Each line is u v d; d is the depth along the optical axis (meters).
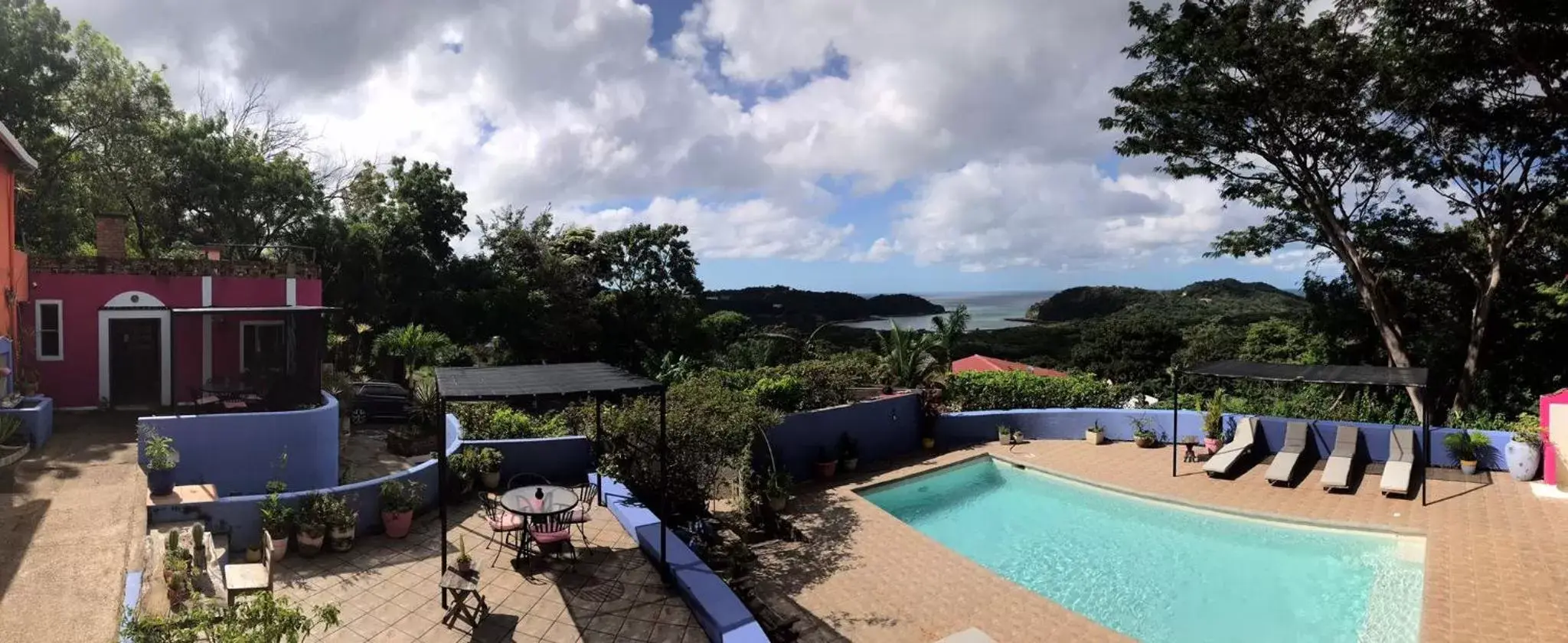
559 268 39.94
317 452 12.19
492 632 7.46
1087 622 9.64
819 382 18.59
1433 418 22.30
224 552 8.30
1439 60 17.73
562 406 15.85
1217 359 36.06
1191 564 12.12
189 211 28.55
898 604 10.21
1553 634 8.72
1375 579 11.18
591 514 10.91
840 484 16.45
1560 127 18.53
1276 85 19.66
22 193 17.00
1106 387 21.64
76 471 10.27
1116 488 15.63
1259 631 9.89
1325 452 16.64
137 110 25.03
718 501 14.17
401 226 34.41
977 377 22.05
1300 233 23.59
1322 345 25.58
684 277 45.88
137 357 14.99
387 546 9.63
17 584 6.89
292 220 31.48
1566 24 16.28
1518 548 11.26
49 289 14.32
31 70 21.55
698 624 7.71
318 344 13.41
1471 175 20.59
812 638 9.24
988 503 15.56
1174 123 21.73
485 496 10.86
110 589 6.85
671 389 15.36
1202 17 19.95
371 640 7.25
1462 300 23.02
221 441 11.19
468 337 35.88
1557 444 14.01
